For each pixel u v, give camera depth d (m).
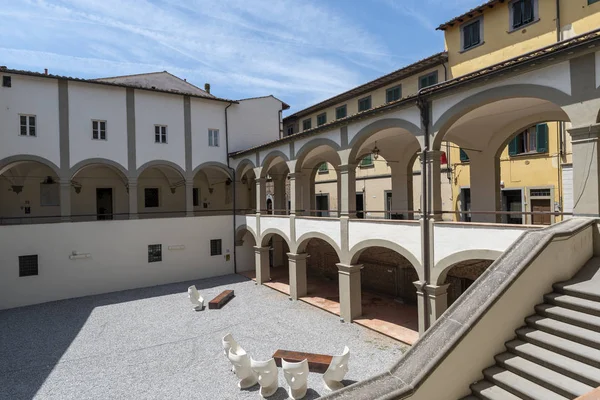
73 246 18.61
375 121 12.65
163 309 16.41
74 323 14.73
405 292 16.55
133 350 12.04
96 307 16.81
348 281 13.88
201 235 22.50
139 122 20.88
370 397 4.18
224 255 23.33
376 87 21.88
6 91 17.61
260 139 25.39
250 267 24.47
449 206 19.53
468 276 13.78
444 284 10.69
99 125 19.75
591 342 4.52
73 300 18.02
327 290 18.80
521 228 8.45
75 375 10.40
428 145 10.82
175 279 21.48
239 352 10.08
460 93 9.85
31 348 12.30
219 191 27.52
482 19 16.23
